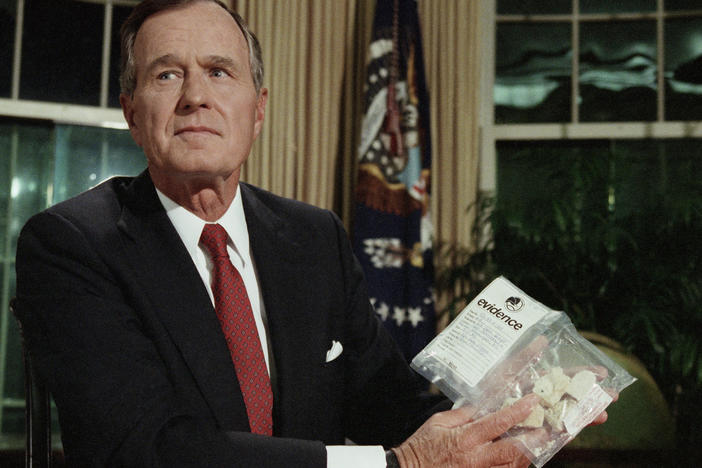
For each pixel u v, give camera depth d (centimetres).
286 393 102
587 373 89
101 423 85
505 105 373
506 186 368
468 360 91
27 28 357
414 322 304
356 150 338
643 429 232
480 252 314
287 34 340
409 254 309
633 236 304
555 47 374
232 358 100
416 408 117
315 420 105
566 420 87
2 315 348
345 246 124
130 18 107
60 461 319
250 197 119
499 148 372
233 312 102
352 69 342
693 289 295
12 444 341
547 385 88
